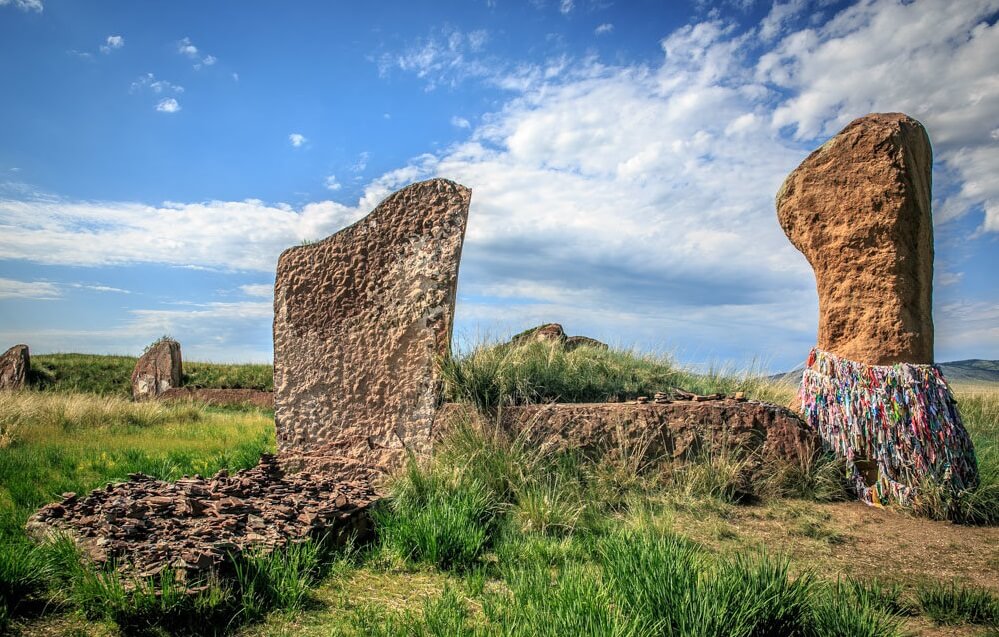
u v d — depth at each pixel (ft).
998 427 32.55
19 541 13.58
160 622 10.11
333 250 21.20
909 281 19.70
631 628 8.54
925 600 11.48
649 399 23.95
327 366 20.79
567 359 26.99
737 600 9.17
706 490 18.69
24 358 60.59
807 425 20.40
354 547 14.40
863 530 16.48
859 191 20.25
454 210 20.53
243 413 47.55
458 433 18.98
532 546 13.78
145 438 31.19
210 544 11.93
